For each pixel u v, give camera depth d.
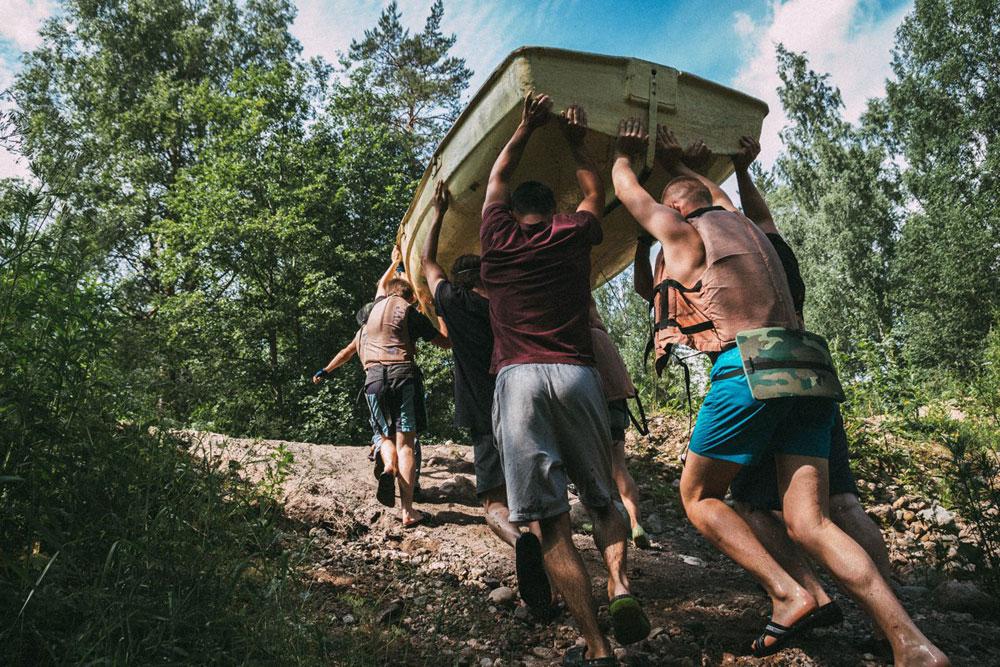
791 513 2.58
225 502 3.30
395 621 3.16
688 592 3.74
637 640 2.56
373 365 4.98
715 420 2.64
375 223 24.59
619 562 2.73
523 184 3.05
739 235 2.79
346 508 4.68
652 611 3.42
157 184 26.42
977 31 35.81
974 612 3.44
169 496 2.99
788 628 2.55
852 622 3.30
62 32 28.50
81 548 2.50
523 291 2.80
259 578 2.94
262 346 22.75
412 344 5.10
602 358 4.08
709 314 2.72
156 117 26.28
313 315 22.27
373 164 25.56
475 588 3.65
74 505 2.61
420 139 29.16
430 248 3.81
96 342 2.89
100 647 2.11
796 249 37.91
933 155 36.28
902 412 7.05
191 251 21.80
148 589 2.45
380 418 4.85
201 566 2.65
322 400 19.64
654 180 3.57
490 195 3.08
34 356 2.75
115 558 2.46
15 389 2.60
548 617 2.87
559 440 2.71
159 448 3.08
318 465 5.46
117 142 25.64
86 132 24.78
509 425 2.66
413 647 2.94
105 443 2.82
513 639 3.04
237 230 21.67
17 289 2.81
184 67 28.69
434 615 3.25
